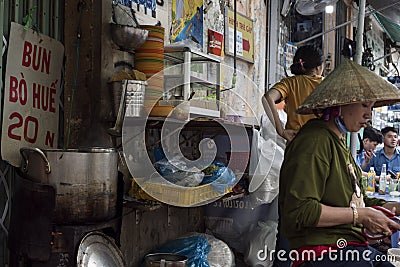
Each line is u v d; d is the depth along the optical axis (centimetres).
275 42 474
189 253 282
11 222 188
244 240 336
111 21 235
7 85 197
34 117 212
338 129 192
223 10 375
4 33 197
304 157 181
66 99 230
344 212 176
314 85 308
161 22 289
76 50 230
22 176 187
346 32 658
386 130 494
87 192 182
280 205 192
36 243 179
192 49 242
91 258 187
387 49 957
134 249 275
